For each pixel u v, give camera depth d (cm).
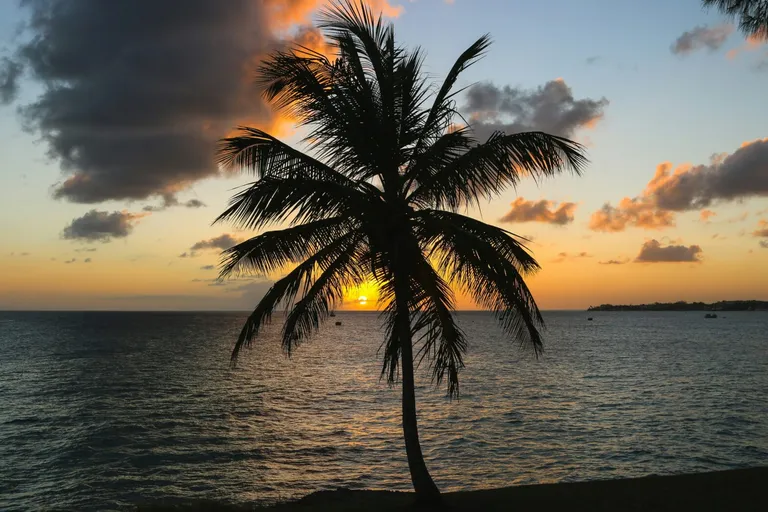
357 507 1196
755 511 982
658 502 1059
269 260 1027
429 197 1112
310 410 3541
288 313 1087
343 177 1079
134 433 2870
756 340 10975
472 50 1083
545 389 4334
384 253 1014
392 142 1081
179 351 8231
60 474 2181
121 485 2047
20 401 3866
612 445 2547
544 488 1231
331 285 1102
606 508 1041
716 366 6081
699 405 3606
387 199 1099
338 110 1060
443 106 1083
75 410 3519
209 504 1541
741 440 2642
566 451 2447
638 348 8812
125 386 4603
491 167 1032
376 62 1110
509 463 2269
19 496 1936
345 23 1106
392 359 1227
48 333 13062
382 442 2648
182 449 2542
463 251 983
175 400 3922
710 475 1240
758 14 1036
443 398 3912
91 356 7288
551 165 1021
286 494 1931
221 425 3073
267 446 2594
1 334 12444
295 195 998
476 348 8631
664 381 4828
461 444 2581
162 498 1898
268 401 3897
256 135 1019
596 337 12100
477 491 1239
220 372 5656
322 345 10150
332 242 1066
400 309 1100
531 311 995
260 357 7475
